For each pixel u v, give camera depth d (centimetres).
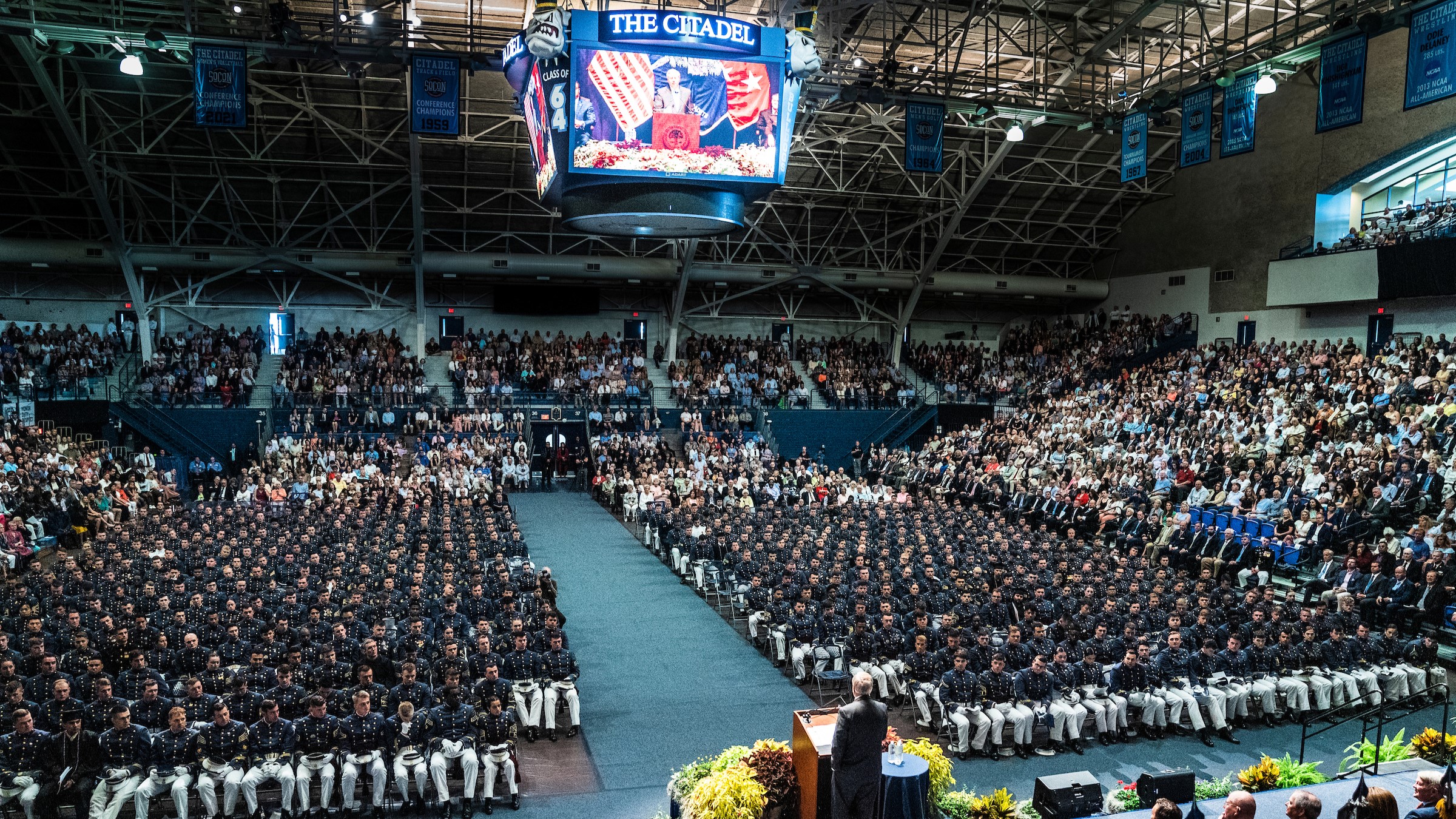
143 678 1405
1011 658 1630
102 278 4172
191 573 2066
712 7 2675
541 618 1688
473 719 1302
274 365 4222
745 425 4359
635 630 2077
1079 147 3978
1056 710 1499
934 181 4138
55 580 1884
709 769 1129
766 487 3509
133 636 1573
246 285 4328
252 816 1222
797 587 1953
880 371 4762
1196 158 2600
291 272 4225
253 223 3916
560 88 1856
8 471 2656
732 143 1923
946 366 4884
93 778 1184
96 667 1411
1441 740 1274
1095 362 4516
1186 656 1616
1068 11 3131
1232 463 2889
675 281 4444
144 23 2436
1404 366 3000
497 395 4181
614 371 4362
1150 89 3212
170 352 4028
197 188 3738
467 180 3841
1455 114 3241
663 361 4628
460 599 1838
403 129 3481
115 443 3634
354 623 1659
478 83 3303
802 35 1938
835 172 4028
